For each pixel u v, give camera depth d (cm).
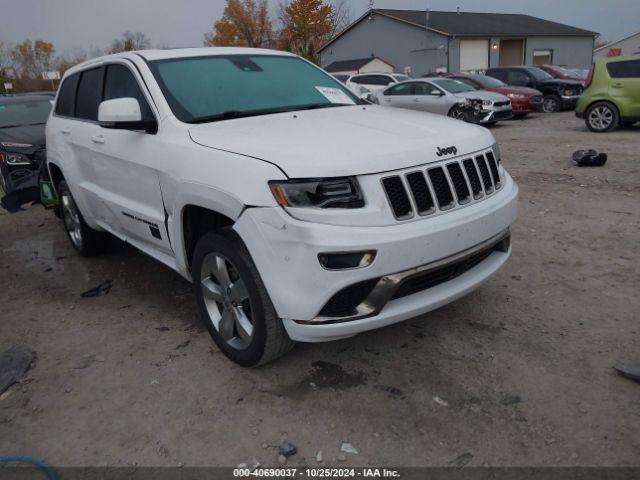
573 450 256
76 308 442
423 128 331
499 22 4188
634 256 482
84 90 498
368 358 341
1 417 304
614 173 806
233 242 301
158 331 392
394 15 3894
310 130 322
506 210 332
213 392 314
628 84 1215
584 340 348
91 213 497
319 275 266
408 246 274
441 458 256
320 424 283
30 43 5500
